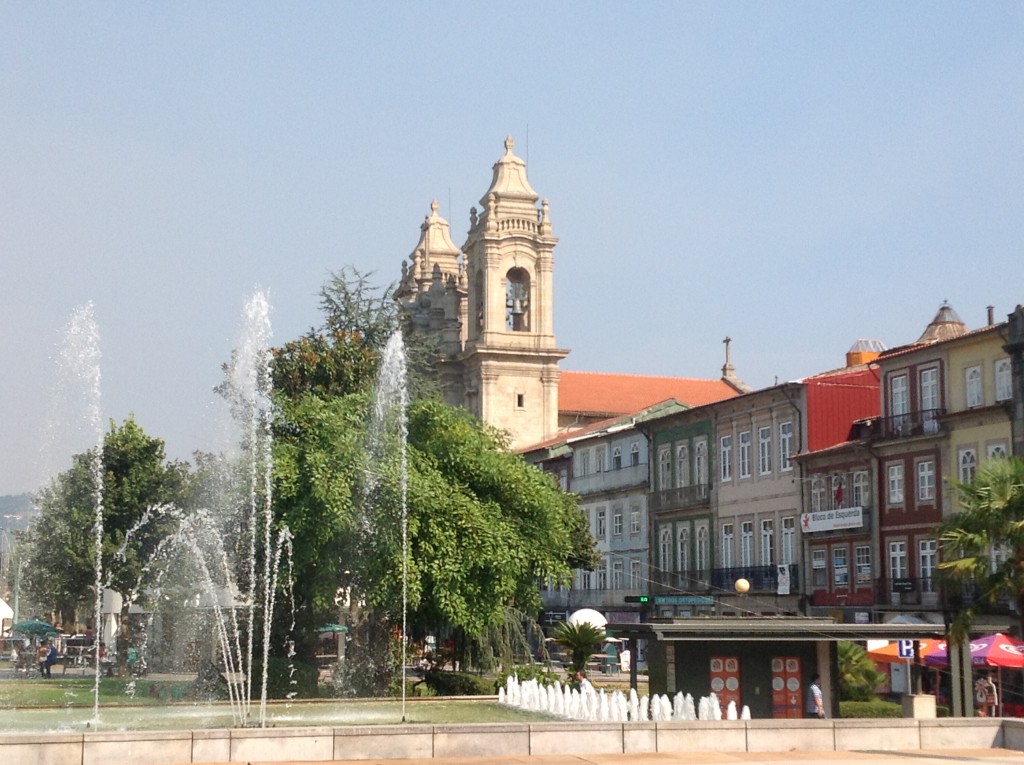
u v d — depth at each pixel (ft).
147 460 204.44
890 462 180.55
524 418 366.02
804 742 76.07
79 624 251.80
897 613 172.96
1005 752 75.05
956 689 102.32
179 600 189.67
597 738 73.92
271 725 98.27
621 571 263.70
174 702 124.77
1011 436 157.69
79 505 202.90
